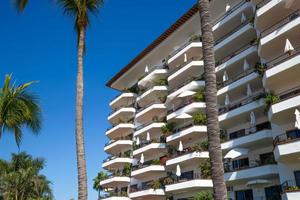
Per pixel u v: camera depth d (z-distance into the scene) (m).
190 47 43.53
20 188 44.97
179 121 44.56
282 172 27.17
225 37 37.44
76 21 20.52
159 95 50.50
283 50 29.58
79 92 17.83
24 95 16.05
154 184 43.09
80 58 19.08
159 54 52.41
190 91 41.28
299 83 27.66
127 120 58.41
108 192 54.56
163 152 46.81
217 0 39.94
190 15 43.81
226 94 35.41
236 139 32.03
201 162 37.81
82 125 16.88
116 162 52.69
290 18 27.81
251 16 36.59
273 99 27.42
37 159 49.94
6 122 15.49
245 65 33.44
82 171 15.54
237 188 33.25
